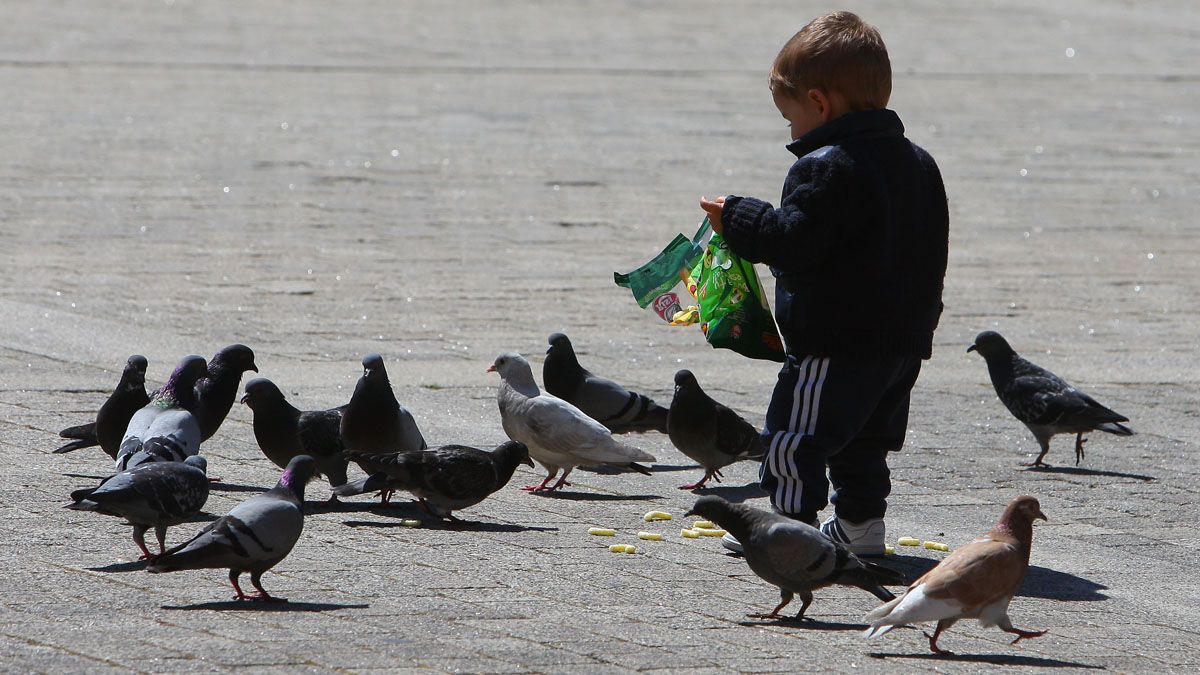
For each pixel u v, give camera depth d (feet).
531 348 56.24
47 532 32.19
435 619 27.25
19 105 111.24
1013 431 48.26
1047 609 30.55
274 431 36.81
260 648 24.98
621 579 30.78
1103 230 87.45
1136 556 35.14
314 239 76.13
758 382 53.06
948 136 117.91
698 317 34.91
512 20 174.60
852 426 31.07
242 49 145.28
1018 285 72.43
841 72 30.71
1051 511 39.04
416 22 169.78
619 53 153.28
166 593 28.25
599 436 38.09
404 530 34.14
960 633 28.50
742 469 42.60
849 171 29.96
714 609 28.99
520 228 81.05
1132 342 61.72
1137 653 27.68
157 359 51.60
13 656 24.14
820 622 28.63
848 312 30.55
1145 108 136.26
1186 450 46.47
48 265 66.95
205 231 76.64
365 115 114.93
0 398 45.16
